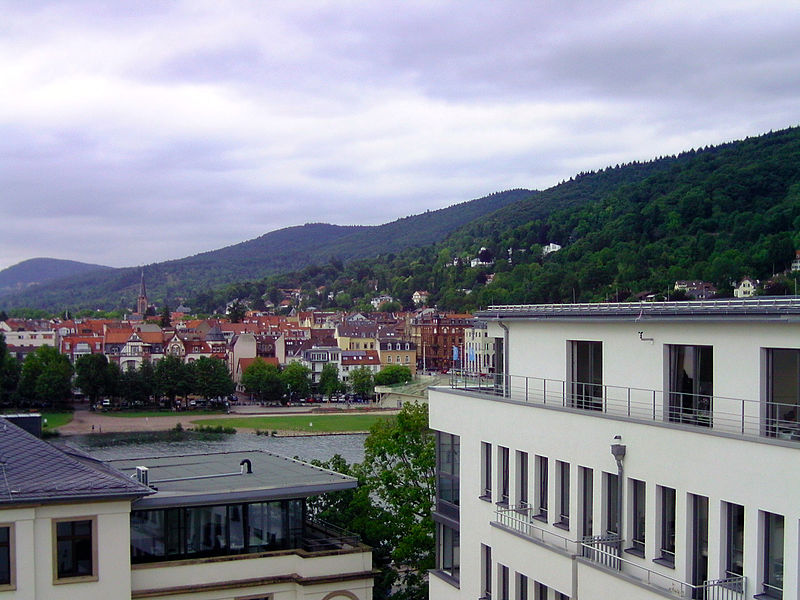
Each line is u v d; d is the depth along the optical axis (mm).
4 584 28703
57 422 188125
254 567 34375
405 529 46188
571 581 25594
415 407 51375
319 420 195875
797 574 19281
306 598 34438
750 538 20516
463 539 33750
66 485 30016
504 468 31391
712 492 21656
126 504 30766
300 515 36688
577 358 29266
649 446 23859
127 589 30750
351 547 36281
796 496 19344
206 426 183500
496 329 34125
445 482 36000
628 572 24609
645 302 26266
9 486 29266
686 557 22500
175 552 34188
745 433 21938
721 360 22859
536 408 29000
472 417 33188
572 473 27156
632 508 24781
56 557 29703
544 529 28656
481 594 32312
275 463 43156
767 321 21141
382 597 46312
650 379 25438
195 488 35656
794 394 20984
